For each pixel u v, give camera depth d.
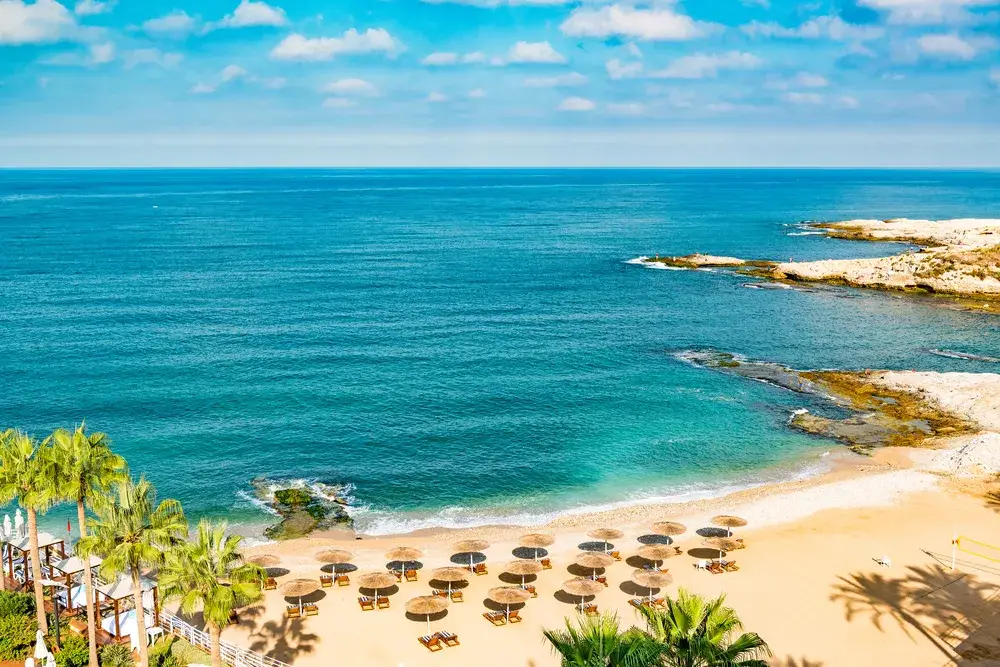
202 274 145.75
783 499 56.41
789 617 41.28
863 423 71.94
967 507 54.53
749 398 78.62
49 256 162.88
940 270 132.75
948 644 38.66
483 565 47.16
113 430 68.69
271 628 40.53
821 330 106.12
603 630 25.89
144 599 39.81
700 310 118.75
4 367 85.56
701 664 25.88
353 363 89.19
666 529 48.22
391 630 40.44
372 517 54.41
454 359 91.25
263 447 65.56
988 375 81.00
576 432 69.56
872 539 50.03
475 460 63.66
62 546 45.62
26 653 36.91
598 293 132.00
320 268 154.88
